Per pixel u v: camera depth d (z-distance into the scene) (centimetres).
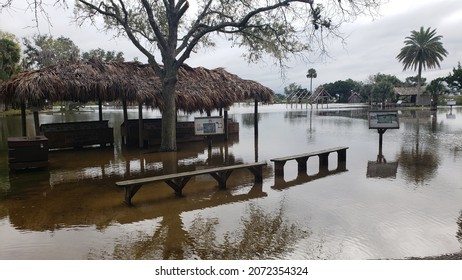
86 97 1159
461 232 505
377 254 440
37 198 686
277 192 723
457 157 1105
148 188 755
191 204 646
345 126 2253
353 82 8419
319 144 1433
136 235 507
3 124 2545
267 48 1302
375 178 835
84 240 491
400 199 661
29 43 4522
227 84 1477
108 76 1148
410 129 2000
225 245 470
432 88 5056
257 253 447
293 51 1280
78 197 692
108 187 767
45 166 941
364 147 1337
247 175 873
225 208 623
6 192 728
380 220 552
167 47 1211
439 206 618
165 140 1264
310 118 3030
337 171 916
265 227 530
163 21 1432
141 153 1228
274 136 1716
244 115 3497
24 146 910
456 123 2364
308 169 942
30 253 451
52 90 1023
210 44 1473
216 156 1167
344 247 460
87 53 4397
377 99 5947
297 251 450
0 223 557
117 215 590
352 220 554
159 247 467
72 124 1321
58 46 4250
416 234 498
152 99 1199
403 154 1171
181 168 976
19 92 994
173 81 1223
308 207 621
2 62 4028
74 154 1213
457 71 4991
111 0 1248
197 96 1333
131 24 1389
